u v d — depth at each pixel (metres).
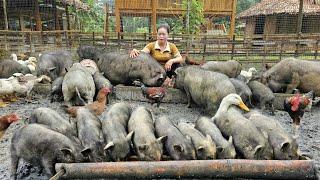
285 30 21.98
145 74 7.29
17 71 8.92
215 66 7.75
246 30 26.84
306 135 5.51
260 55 13.96
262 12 22.22
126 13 15.80
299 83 7.17
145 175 3.45
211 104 6.12
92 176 3.40
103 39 13.88
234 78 7.38
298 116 5.28
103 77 7.22
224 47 14.62
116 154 3.66
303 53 13.76
